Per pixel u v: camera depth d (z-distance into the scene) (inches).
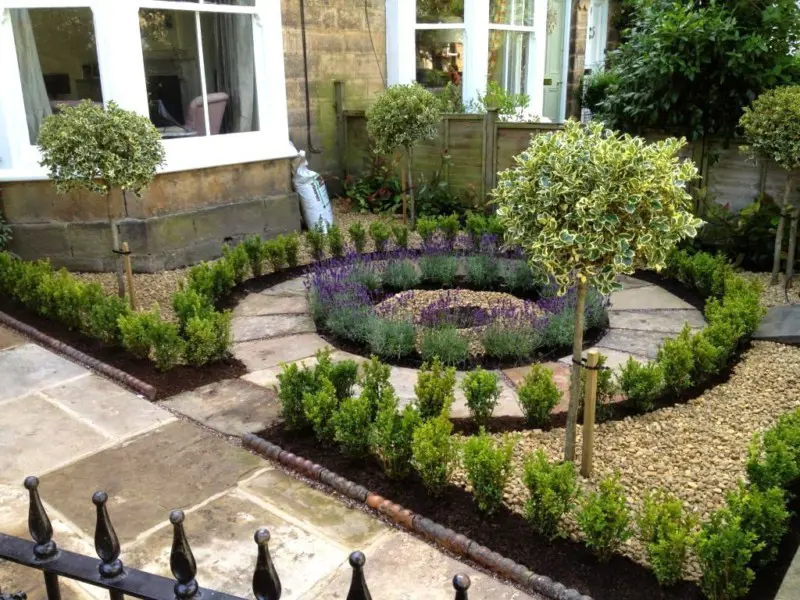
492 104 325.7
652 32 245.3
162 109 241.3
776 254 212.4
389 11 330.6
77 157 170.2
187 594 56.9
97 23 218.5
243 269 223.6
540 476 94.2
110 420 135.9
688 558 92.1
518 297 207.8
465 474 113.7
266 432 129.3
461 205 303.9
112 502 107.8
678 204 106.6
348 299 185.3
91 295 181.0
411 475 112.7
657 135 253.6
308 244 256.2
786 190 204.4
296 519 103.5
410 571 91.9
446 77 348.5
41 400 145.3
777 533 87.7
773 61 232.8
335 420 115.7
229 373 157.6
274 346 174.1
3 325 191.6
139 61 226.1
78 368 162.2
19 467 119.0
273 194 274.2
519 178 107.1
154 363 161.3
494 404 129.5
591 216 98.0
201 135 252.2
